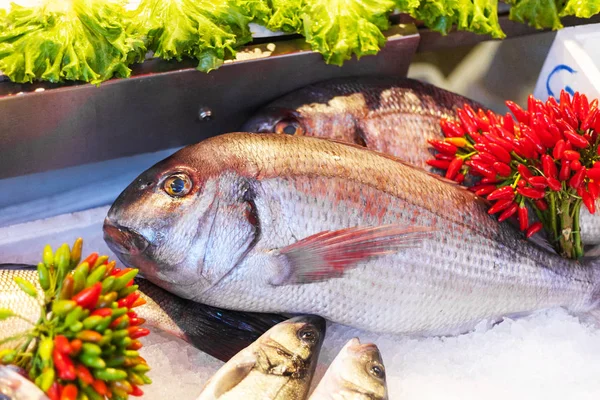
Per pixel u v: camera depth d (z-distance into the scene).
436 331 0.84
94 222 0.87
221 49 0.81
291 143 0.78
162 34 0.80
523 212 0.82
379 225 0.78
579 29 0.94
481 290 0.82
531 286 0.84
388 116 0.89
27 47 0.77
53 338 0.62
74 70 0.77
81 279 0.63
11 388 0.60
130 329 0.64
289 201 0.76
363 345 0.76
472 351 0.84
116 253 0.77
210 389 0.71
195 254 0.75
